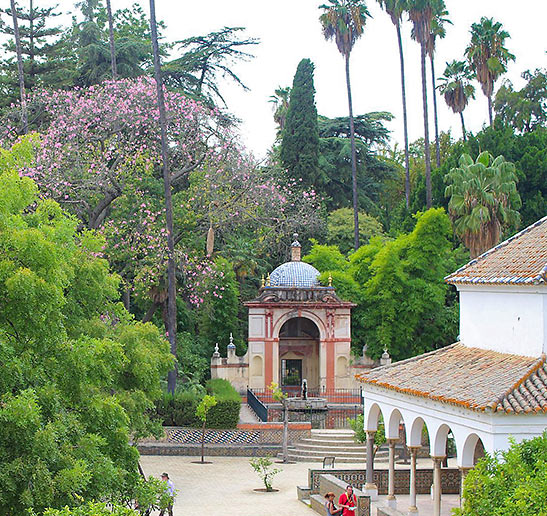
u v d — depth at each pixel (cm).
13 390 1647
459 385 2144
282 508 2728
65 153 4109
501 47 6500
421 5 6034
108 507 2009
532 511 1335
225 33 5766
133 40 5616
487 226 4797
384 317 4709
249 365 4716
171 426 3884
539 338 2128
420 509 2588
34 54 5303
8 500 1469
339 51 6241
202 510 2683
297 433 3878
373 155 7394
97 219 4316
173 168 4672
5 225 1634
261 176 4719
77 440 1698
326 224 6162
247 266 5375
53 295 1583
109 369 1888
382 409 2634
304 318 4938
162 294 4497
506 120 7362
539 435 1877
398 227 6500
